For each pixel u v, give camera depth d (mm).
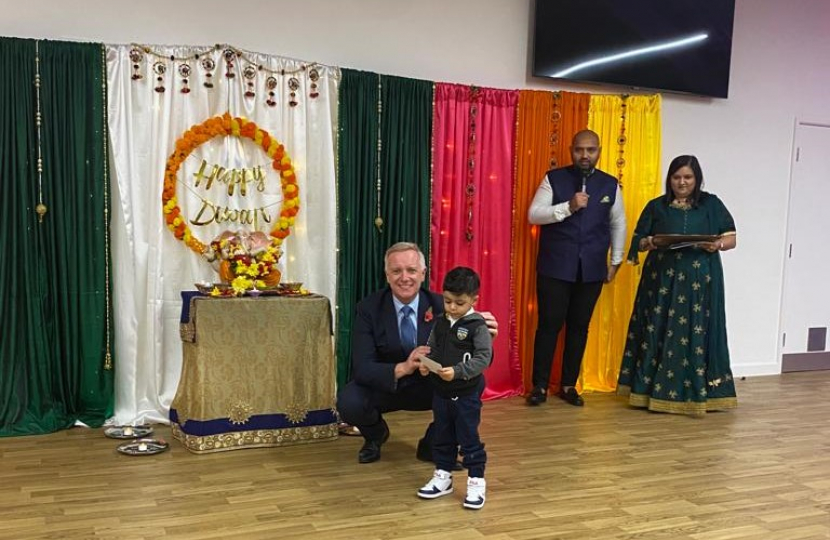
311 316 3645
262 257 3779
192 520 2674
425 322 3275
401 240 4457
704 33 5281
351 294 4359
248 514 2740
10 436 3627
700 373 4391
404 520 2727
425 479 3164
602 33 4980
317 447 3592
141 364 3953
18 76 3607
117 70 3820
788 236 5852
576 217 4508
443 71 4676
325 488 3031
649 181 5055
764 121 5691
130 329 3906
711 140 5516
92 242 3783
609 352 5074
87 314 3793
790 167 5820
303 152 4219
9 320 3648
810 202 5926
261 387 3551
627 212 5031
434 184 4523
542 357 4637
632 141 5016
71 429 3770
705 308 4418
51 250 3721
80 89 3727
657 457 3582
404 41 4551
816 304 6027
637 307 4656
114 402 3914
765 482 3260
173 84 3922
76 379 3807
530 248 4828
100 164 3775
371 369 3121
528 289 4855
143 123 3889
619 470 3367
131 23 3922
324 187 4266
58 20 3797
